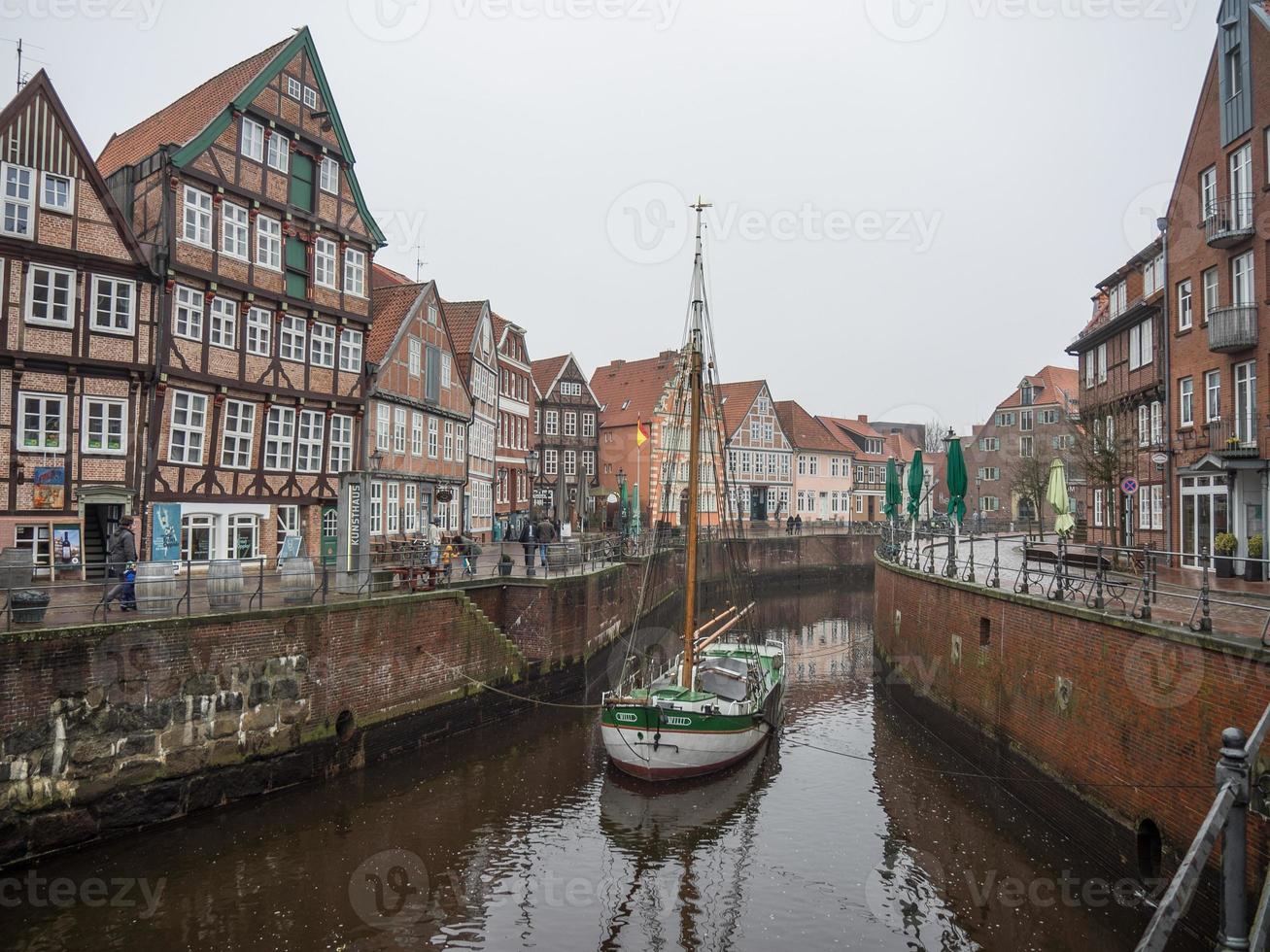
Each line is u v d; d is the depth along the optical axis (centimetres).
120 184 2138
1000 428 7138
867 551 6316
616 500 5103
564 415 5650
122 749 1289
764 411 6694
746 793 1664
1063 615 1354
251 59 2450
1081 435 3134
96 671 1259
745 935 1123
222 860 1280
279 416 2366
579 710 2328
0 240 1748
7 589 1246
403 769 1744
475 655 2072
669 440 5300
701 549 4656
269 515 2331
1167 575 2108
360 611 1711
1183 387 2434
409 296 3128
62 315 1850
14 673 1166
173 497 2044
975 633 1769
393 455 2866
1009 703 1576
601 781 1723
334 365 2559
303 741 1575
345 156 2577
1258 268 2028
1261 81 2005
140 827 1312
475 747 1933
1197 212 2314
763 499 6662
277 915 1128
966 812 1527
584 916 1171
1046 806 1410
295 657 1562
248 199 2252
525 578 2378
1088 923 1093
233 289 2208
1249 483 2078
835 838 1435
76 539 1855
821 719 2258
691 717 1716
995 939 1079
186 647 1378
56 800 1209
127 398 1948
